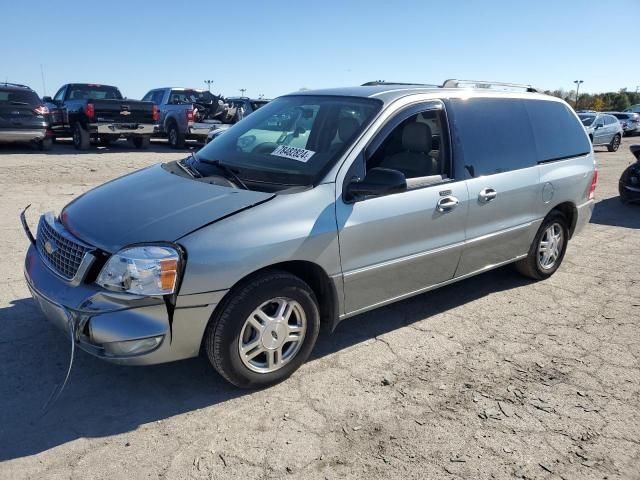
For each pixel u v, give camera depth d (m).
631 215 9.37
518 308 4.98
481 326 4.57
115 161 12.73
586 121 22.12
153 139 21.44
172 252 2.98
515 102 5.10
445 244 4.31
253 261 3.17
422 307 4.93
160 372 3.63
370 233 3.73
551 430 3.20
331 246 3.53
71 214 3.61
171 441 2.97
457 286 5.50
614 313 4.94
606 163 18.30
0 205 7.77
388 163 3.94
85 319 3.01
